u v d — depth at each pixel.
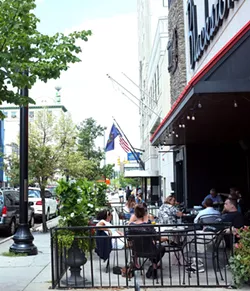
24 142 10.01
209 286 6.20
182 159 17.14
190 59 15.07
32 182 14.43
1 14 5.03
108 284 6.53
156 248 6.58
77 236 6.61
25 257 9.23
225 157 16.25
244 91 6.57
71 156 14.97
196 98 7.19
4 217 14.09
